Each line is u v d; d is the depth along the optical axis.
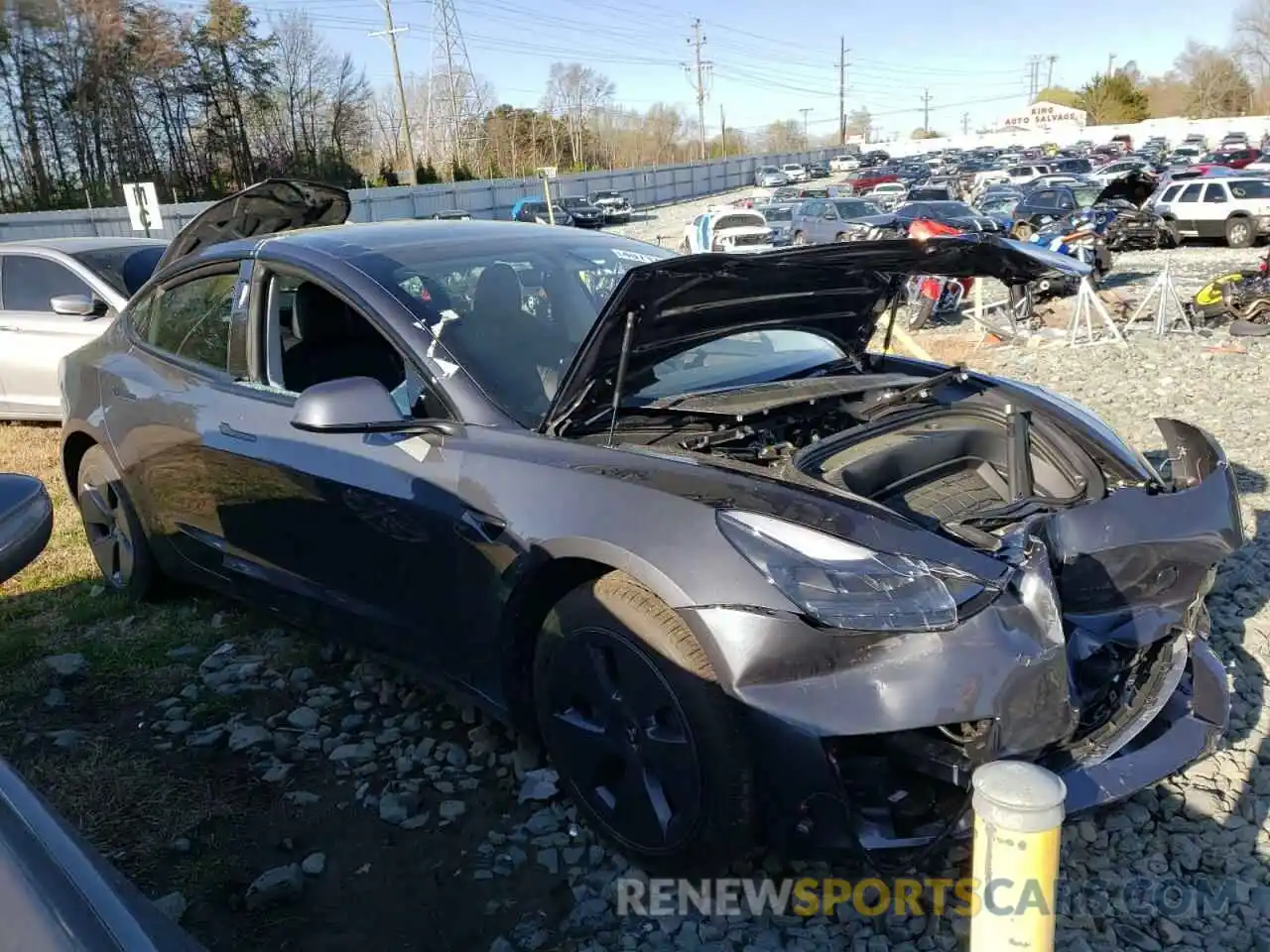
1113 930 2.31
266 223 4.87
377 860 2.67
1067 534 2.54
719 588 2.19
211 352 3.72
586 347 2.57
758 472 2.43
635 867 2.56
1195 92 96.00
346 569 3.14
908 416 3.09
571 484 2.50
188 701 3.54
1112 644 2.56
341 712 3.43
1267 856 2.54
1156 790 2.81
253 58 45.09
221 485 3.52
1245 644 3.62
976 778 1.47
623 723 2.43
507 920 2.44
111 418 4.06
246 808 2.91
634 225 43.16
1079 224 22.17
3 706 3.53
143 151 37.56
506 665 2.73
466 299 3.17
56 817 1.27
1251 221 22.16
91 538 4.53
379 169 58.47
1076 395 8.62
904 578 2.14
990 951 1.47
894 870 2.15
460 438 2.80
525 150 77.44
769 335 3.59
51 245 7.48
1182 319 12.65
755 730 2.18
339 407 2.70
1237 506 2.80
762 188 64.62
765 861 2.55
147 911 1.21
